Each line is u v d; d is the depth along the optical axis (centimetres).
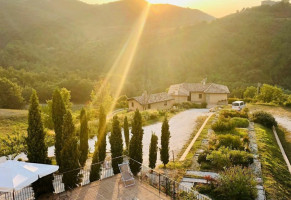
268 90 4953
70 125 1310
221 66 9462
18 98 6212
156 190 1311
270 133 2811
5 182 1004
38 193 1267
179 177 1503
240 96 6812
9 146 1872
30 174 1067
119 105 5678
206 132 2647
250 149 2041
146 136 2636
